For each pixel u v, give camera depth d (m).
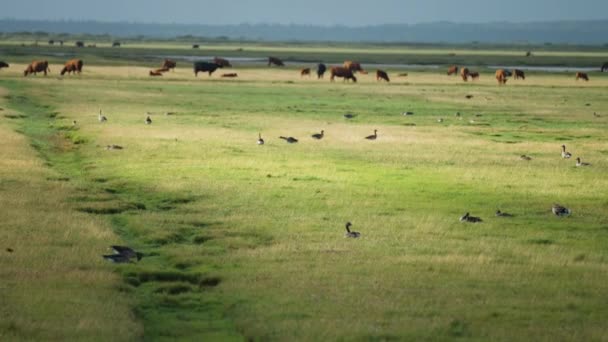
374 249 40.09
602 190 57.25
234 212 48.72
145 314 31.05
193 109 109.06
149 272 35.84
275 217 47.44
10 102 108.44
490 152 74.94
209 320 30.45
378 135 85.19
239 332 29.00
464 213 49.25
